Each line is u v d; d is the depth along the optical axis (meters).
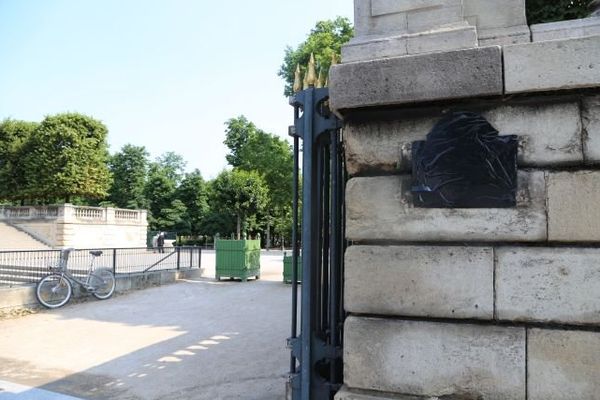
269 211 57.31
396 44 3.21
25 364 7.13
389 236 3.03
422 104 3.02
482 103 2.94
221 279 18.80
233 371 6.64
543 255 2.74
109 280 14.12
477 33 3.26
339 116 3.26
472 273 2.84
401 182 3.03
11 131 47.41
